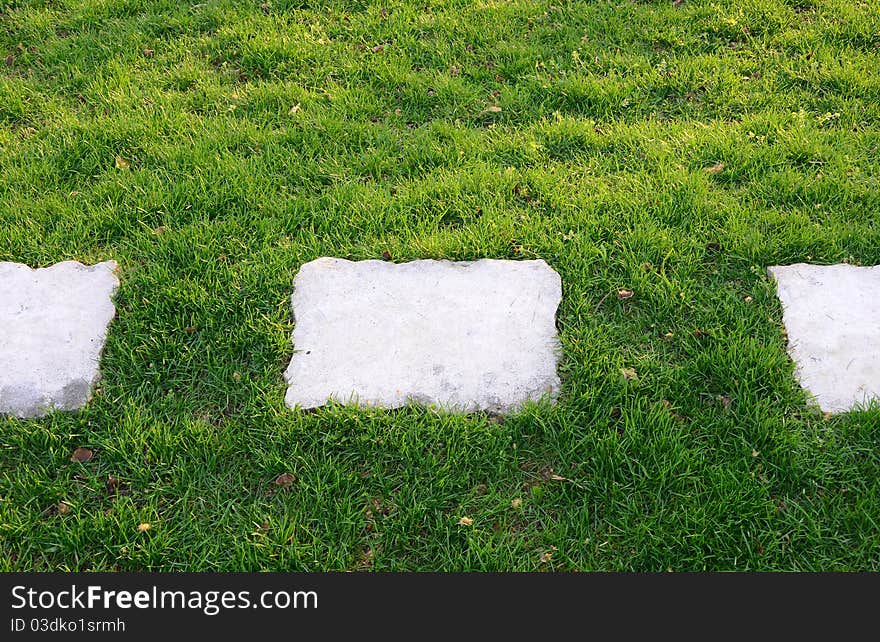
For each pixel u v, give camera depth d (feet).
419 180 12.43
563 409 9.06
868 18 15.90
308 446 8.88
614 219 11.55
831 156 12.53
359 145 13.14
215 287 10.59
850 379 9.20
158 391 9.43
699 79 14.57
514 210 11.85
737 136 13.01
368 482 8.55
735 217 11.48
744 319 9.93
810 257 10.82
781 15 16.22
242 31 16.05
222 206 11.96
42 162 12.75
